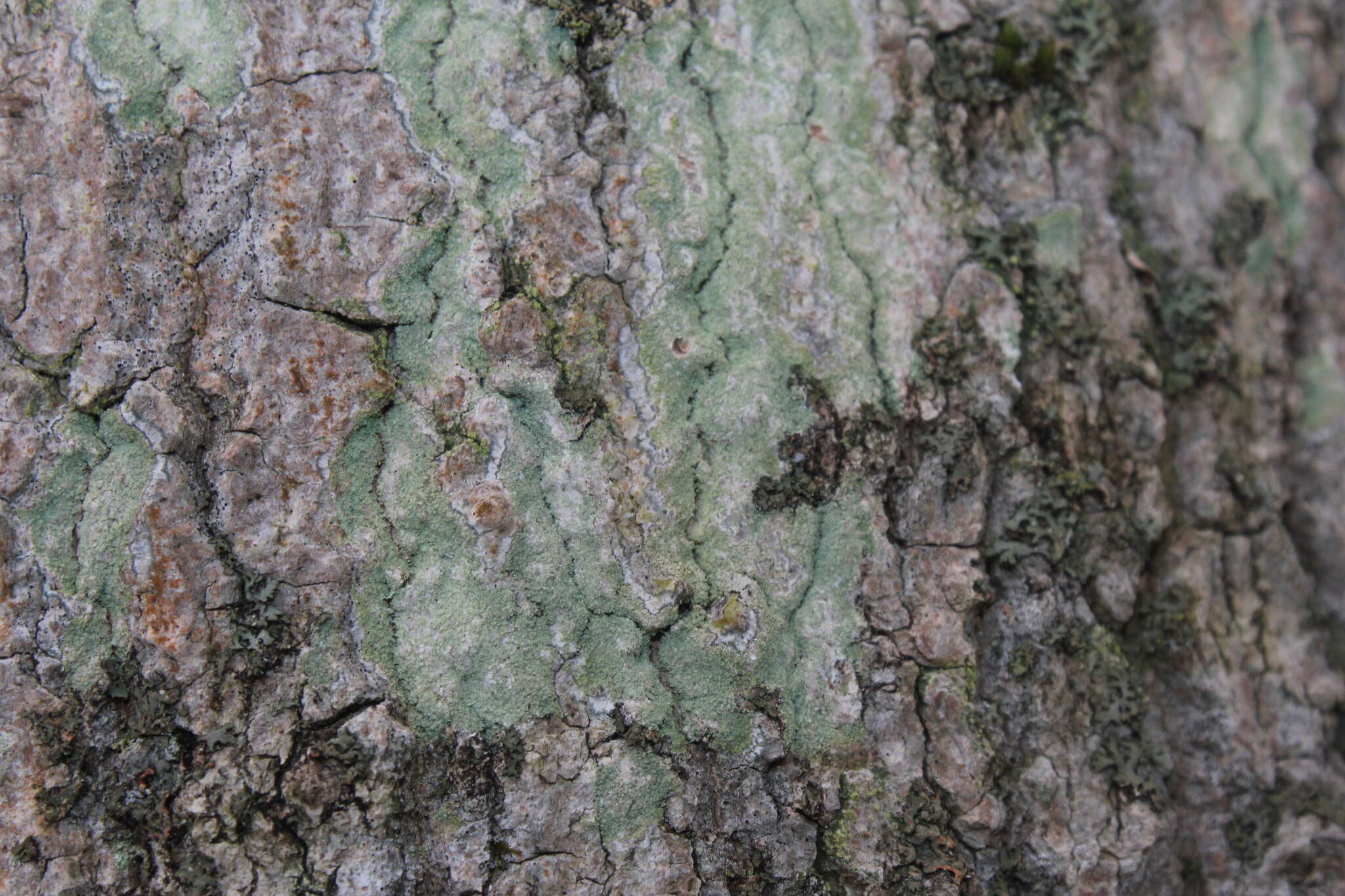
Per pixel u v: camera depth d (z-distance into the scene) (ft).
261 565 1.81
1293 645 2.01
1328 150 2.11
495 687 1.82
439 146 1.85
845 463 1.88
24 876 1.79
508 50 1.86
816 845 1.85
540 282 1.85
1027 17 1.99
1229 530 1.99
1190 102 2.05
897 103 1.93
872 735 1.86
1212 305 2.01
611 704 1.83
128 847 1.80
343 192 1.84
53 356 1.83
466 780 1.82
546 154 1.86
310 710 1.81
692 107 1.89
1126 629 1.94
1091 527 1.93
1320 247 2.09
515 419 1.84
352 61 1.85
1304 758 1.98
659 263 1.87
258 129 1.83
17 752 1.80
